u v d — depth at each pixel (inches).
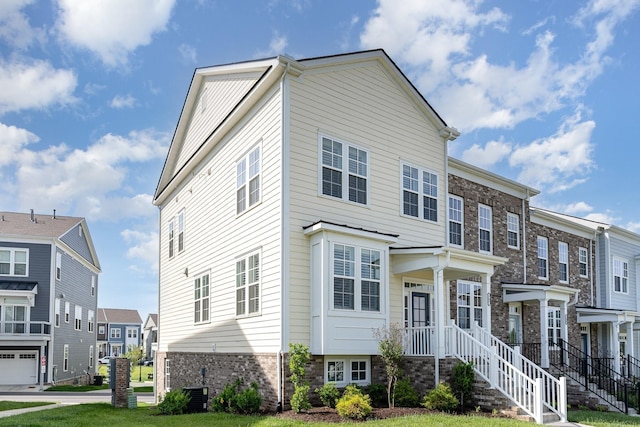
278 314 512.7
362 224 588.1
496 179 842.2
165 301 903.1
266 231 552.1
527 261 895.7
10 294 1263.5
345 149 586.9
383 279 560.4
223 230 668.7
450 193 767.7
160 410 542.9
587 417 578.2
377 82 635.5
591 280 1074.7
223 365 626.2
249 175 604.7
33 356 1315.2
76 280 1584.6
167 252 922.7
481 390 512.4
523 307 847.7
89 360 1763.0
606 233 1107.3
